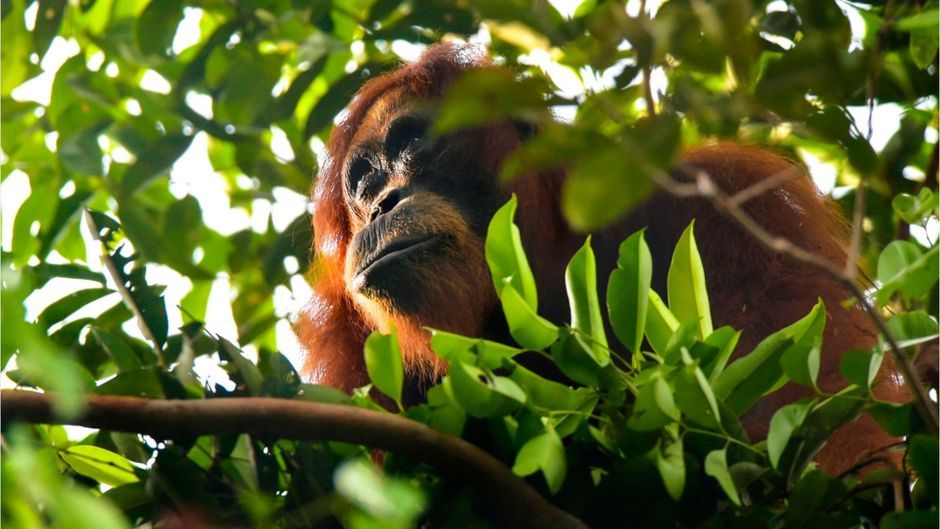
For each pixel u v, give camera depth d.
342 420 3.80
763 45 6.00
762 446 4.39
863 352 4.31
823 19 5.45
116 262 4.84
